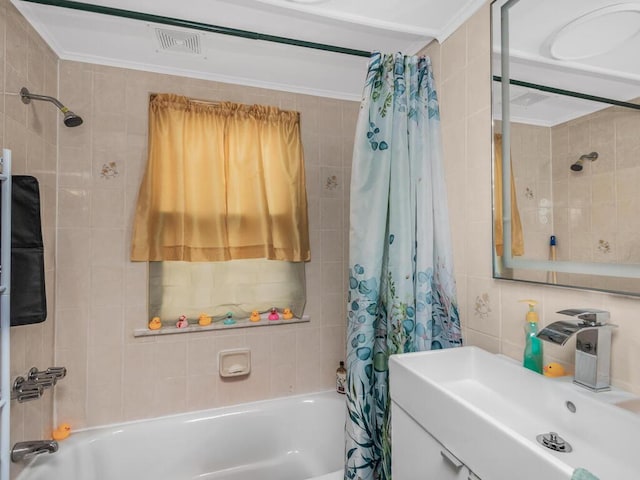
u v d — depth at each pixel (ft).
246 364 6.30
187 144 5.93
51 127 5.19
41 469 4.61
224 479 5.81
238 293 6.33
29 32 4.54
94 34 4.96
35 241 3.95
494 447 2.31
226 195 6.18
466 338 4.43
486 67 4.11
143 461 5.51
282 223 6.45
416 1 4.28
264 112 6.40
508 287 3.85
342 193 7.01
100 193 5.59
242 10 4.46
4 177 3.44
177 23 4.58
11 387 4.15
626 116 2.85
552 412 2.93
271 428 6.25
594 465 2.44
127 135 5.73
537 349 3.37
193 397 6.01
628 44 2.83
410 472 3.36
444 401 2.83
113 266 5.64
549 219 3.44
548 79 3.46
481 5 4.18
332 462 6.25
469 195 4.37
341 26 4.79
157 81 5.90
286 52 5.48
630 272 2.78
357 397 4.42
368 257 4.48
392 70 4.67
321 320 6.82
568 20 3.29
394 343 4.44
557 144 3.38
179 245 5.82
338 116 7.00
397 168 4.56
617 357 2.87
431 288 4.57
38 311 3.91
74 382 5.43
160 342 5.84
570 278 3.23
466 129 4.42
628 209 2.81
